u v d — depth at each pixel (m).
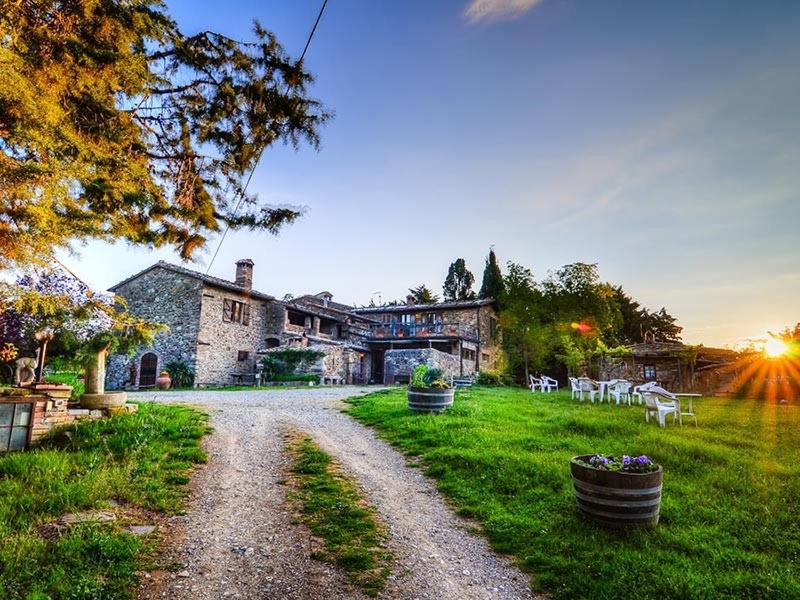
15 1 3.82
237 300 30.30
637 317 50.62
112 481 6.13
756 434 11.06
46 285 7.91
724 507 6.25
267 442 9.50
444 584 4.34
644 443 9.56
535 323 33.44
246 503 6.11
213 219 6.39
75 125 4.54
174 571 4.23
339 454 8.88
